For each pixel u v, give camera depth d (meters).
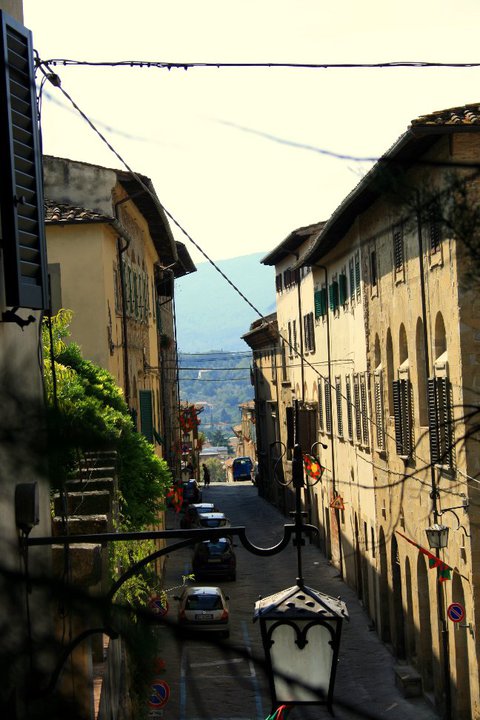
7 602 4.07
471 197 3.51
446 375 25.05
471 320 23.62
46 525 9.91
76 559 10.11
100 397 25.53
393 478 33.91
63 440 4.22
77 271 30.08
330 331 49.22
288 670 7.76
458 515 24.81
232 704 25.28
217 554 47.53
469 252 3.51
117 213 33.44
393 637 34.66
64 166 31.09
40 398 4.31
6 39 7.96
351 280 41.66
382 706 28.84
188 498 76.06
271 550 8.06
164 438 55.19
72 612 4.10
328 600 7.96
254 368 91.38
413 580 30.98
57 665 4.66
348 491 45.12
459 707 25.81
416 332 29.14
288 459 68.44
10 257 7.80
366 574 40.44
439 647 27.77
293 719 19.38
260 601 8.15
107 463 19.86
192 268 65.19
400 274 31.00
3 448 4.18
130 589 18.14
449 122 21.80
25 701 4.31
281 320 72.00
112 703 15.61
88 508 15.96
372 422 34.00
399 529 33.03
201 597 35.94
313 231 55.38
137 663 4.09
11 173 7.81
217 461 187.75
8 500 7.18
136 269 40.84
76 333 30.02
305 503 59.69
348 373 43.69
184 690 26.31
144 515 24.78
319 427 54.78
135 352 39.06
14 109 8.06
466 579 24.45
